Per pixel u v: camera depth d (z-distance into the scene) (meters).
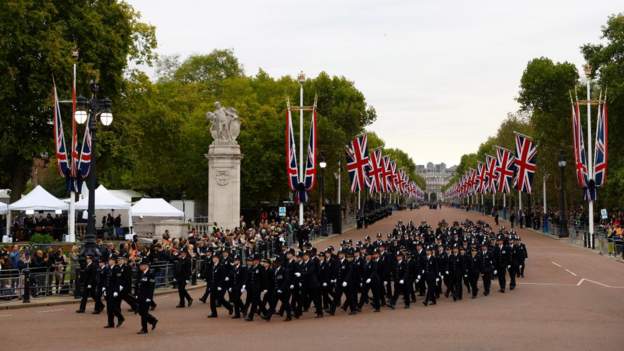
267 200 93.88
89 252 30.14
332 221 80.94
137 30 66.25
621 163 79.19
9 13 50.06
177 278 30.08
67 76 52.38
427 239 47.19
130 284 24.91
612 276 42.22
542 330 23.02
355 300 27.53
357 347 19.83
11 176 60.41
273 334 22.38
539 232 87.88
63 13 55.03
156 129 71.81
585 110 90.44
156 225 57.88
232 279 26.67
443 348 19.67
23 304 30.02
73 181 45.97
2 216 62.56
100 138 56.56
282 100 93.88
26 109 53.22
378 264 28.78
